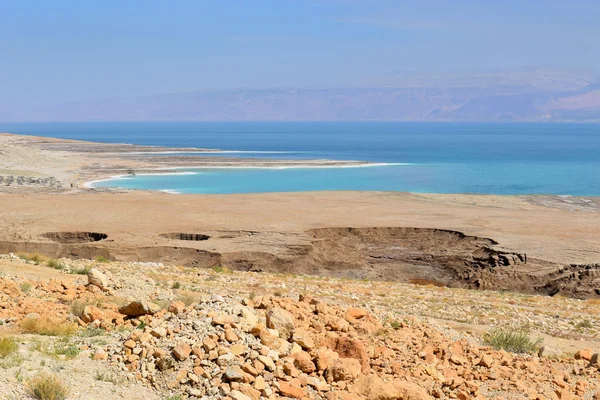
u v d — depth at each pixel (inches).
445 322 735.7
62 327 470.9
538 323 786.2
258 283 950.4
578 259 1512.1
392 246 1720.0
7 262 884.6
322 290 920.9
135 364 374.9
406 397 372.8
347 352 413.4
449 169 4320.9
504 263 1518.2
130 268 1015.6
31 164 3919.8
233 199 2404.0
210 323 405.4
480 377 458.3
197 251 1517.0
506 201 2566.4
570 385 482.9
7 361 369.4
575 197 2743.6
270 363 364.8
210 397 338.6
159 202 2267.5
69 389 337.1
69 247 1523.1
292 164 4399.6
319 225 1839.3
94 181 3324.3
